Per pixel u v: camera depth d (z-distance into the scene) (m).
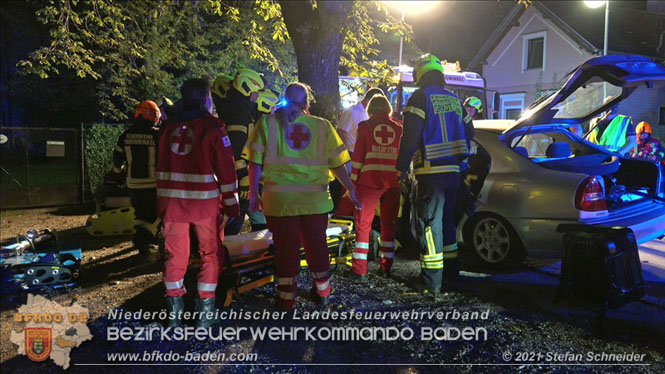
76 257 4.74
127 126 11.68
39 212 10.20
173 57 16.67
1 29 21.45
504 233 5.17
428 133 4.32
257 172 3.76
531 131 5.48
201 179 3.52
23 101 23.98
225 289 4.11
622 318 3.85
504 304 4.18
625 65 4.23
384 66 8.05
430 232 4.39
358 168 4.62
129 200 7.17
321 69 6.71
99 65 15.33
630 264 3.91
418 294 4.43
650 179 5.44
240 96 4.92
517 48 26.47
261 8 9.02
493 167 5.23
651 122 17.84
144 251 5.69
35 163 14.38
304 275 4.96
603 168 5.09
